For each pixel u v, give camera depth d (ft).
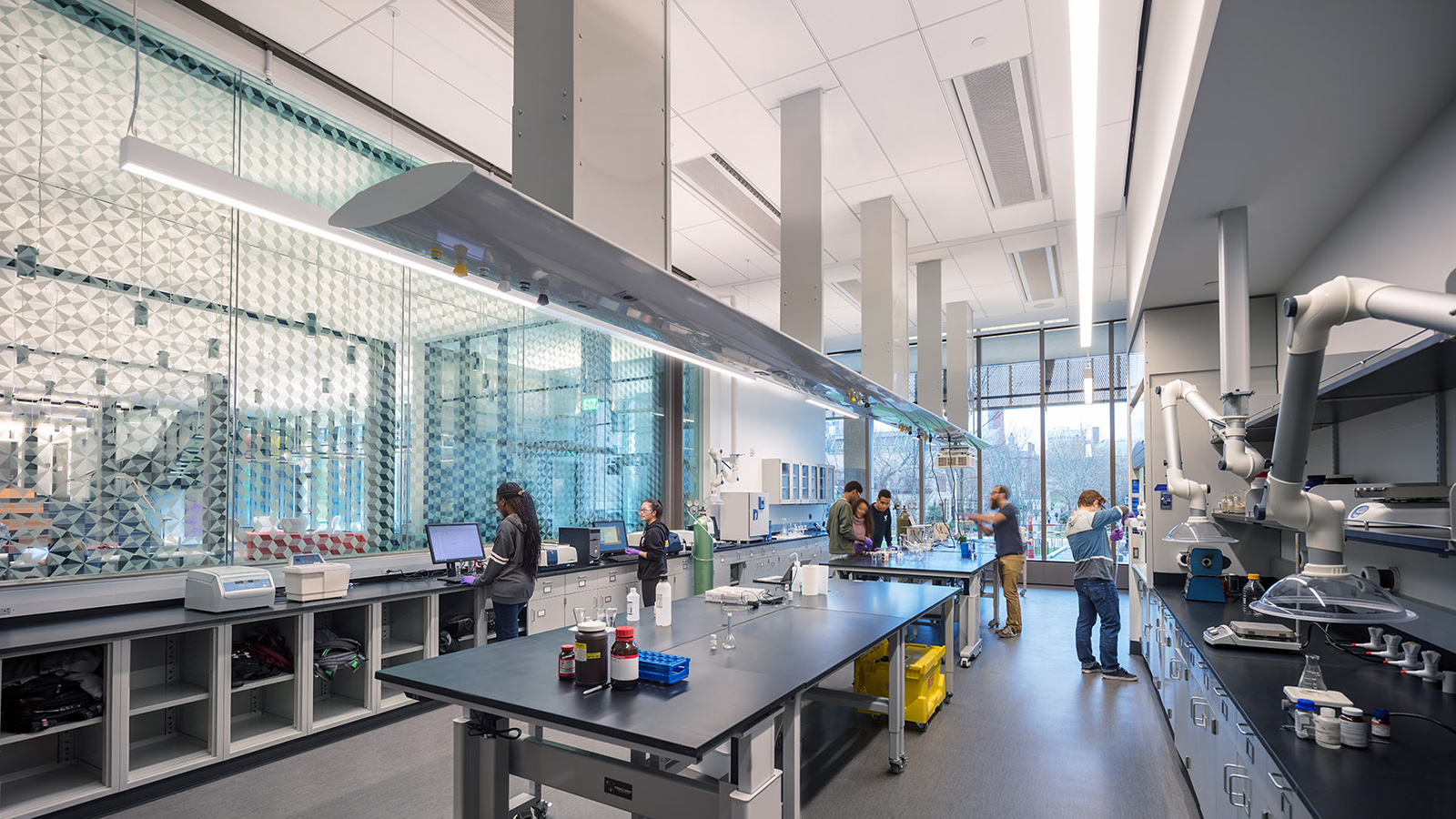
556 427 22.27
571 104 7.10
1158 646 15.87
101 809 10.23
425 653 15.14
